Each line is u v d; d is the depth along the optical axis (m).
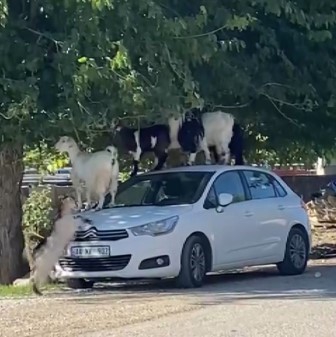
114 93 13.77
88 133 15.44
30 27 14.16
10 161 16.45
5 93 13.75
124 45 13.33
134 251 13.48
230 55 15.86
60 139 15.09
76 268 13.90
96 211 14.36
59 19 13.84
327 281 14.97
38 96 13.81
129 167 18.97
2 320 11.11
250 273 16.61
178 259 13.69
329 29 16.64
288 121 18.61
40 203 16.53
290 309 11.72
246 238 14.96
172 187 14.81
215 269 14.37
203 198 14.41
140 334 10.07
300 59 16.69
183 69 14.00
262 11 15.96
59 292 13.97
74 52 13.39
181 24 13.52
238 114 17.97
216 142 16.97
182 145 16.56
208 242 14.20
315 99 17.20
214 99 16.75
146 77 13.80
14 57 13.79
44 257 14.19
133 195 15.07
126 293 13.55
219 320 10.92
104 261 13.66
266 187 15.88
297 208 16.33
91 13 13.07
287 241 15.97
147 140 16.39
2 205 16.56
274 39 16.12
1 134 14.11
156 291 13.73
